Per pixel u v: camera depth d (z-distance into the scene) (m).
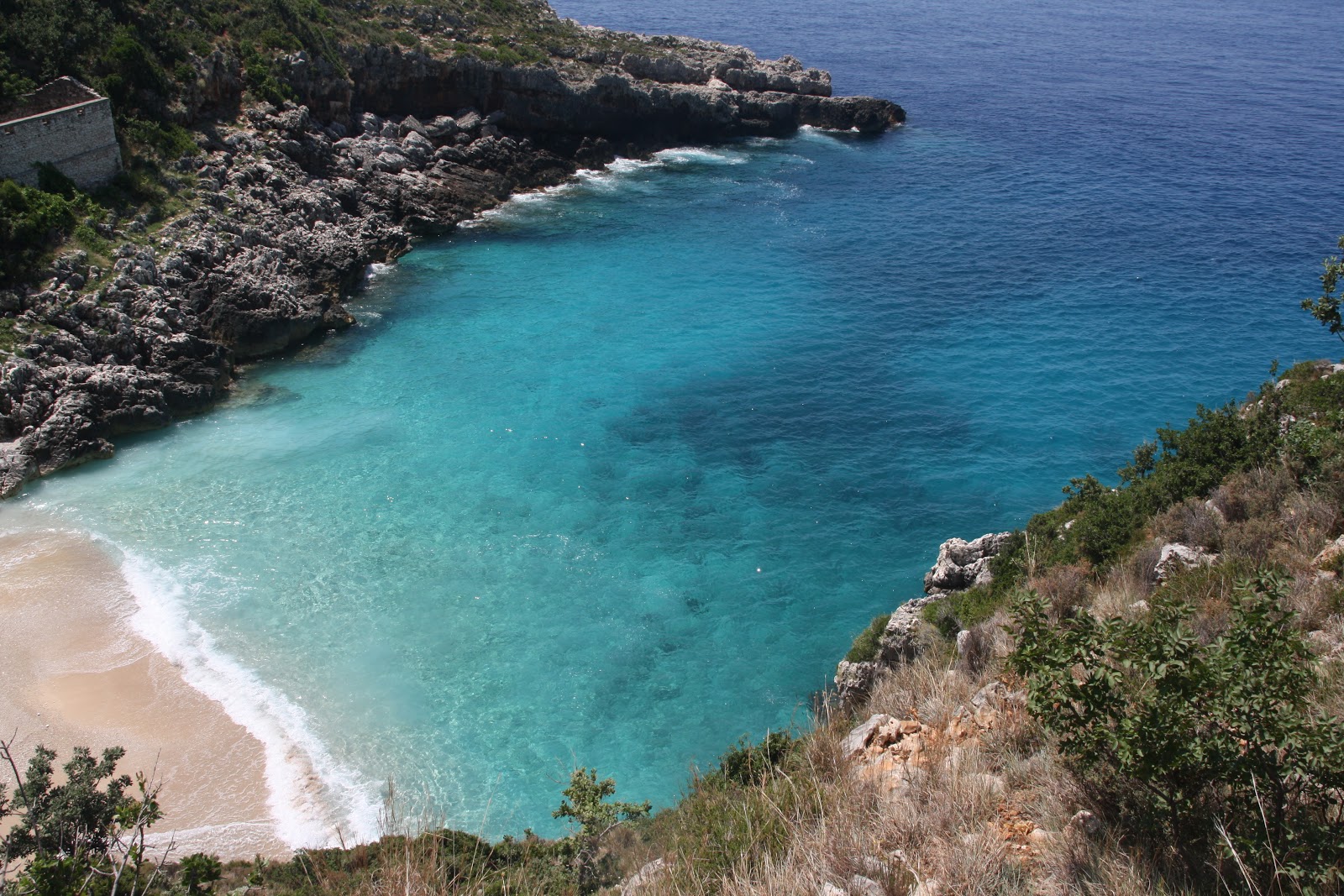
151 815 17.81
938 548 45.06
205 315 57.91
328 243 67.31
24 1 63.78
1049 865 10.97
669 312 68.94
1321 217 89.69
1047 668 11.52
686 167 100.19
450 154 87.06
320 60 80.94
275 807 30.34
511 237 81.31
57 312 51.16
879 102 115.88
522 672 36.84
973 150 109.69
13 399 47.59
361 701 35.06
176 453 49.72
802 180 98.12
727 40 171.00
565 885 16.41
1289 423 27.05
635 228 84.38
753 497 48.41
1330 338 66.19
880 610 40.81
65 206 55.53
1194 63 164.75
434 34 95.19
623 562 43.28
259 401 55.06
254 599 39.72
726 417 55.75
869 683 28.75
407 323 65.56
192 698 34.56
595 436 53.19
